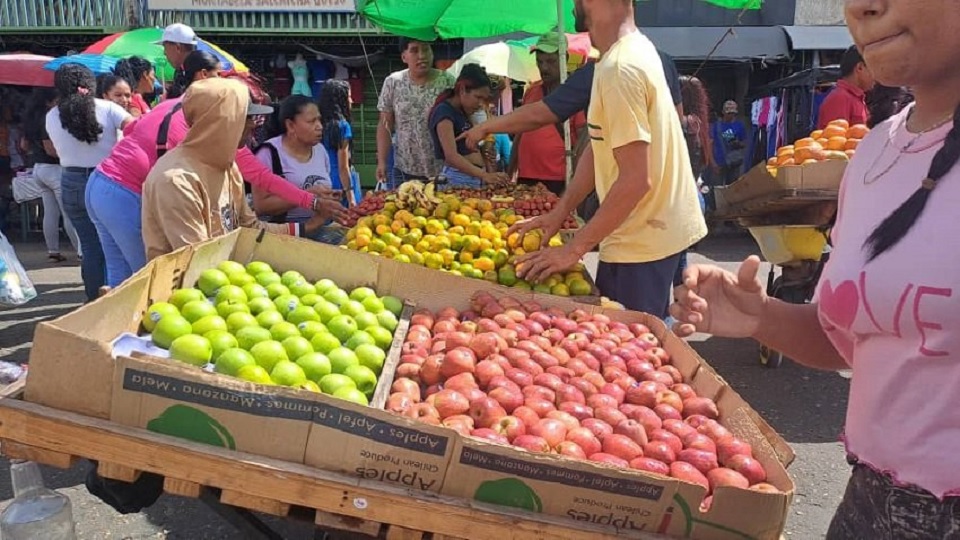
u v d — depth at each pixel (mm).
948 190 1180
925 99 1272
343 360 2357
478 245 3744
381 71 12977
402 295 3193
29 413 1712
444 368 2352
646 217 3266
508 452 1688
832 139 4625
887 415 1313
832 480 3746
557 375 2406
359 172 13312
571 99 3799
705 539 1705
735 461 1939
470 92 5992
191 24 12141
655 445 1987
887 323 1253
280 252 3229
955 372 1194
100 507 3383
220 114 3283
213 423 1735
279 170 5039
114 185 3893
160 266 2531
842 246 1377
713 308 1634
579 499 1706
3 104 11031
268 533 2018
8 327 6199
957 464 1214
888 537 1327
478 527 1692
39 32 11953
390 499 1688
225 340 2232
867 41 1216
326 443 1728
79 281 8008
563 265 3266
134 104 7172
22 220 10773
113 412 1750
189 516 3338
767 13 11992
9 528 2459
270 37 12344
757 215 5098
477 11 7383
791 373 5242
